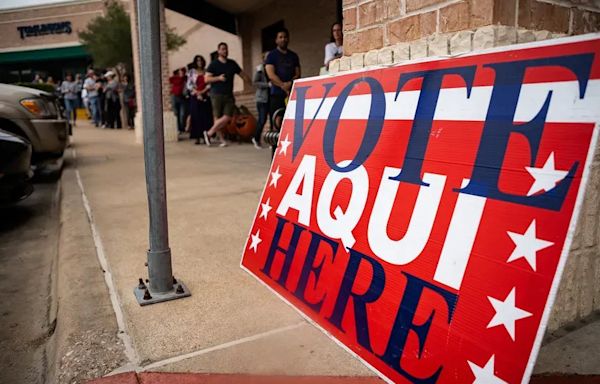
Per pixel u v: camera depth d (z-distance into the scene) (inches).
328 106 84.7
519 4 65.1
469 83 59.6
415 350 56.6
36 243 150.4
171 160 285.7
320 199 80.1
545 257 46.9
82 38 791.1
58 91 730.2
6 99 221.9
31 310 102.6
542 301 46.2
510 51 55.6
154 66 85.4
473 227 54.5
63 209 167.8
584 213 72.9
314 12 346.9
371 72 76.3
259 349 72.9
